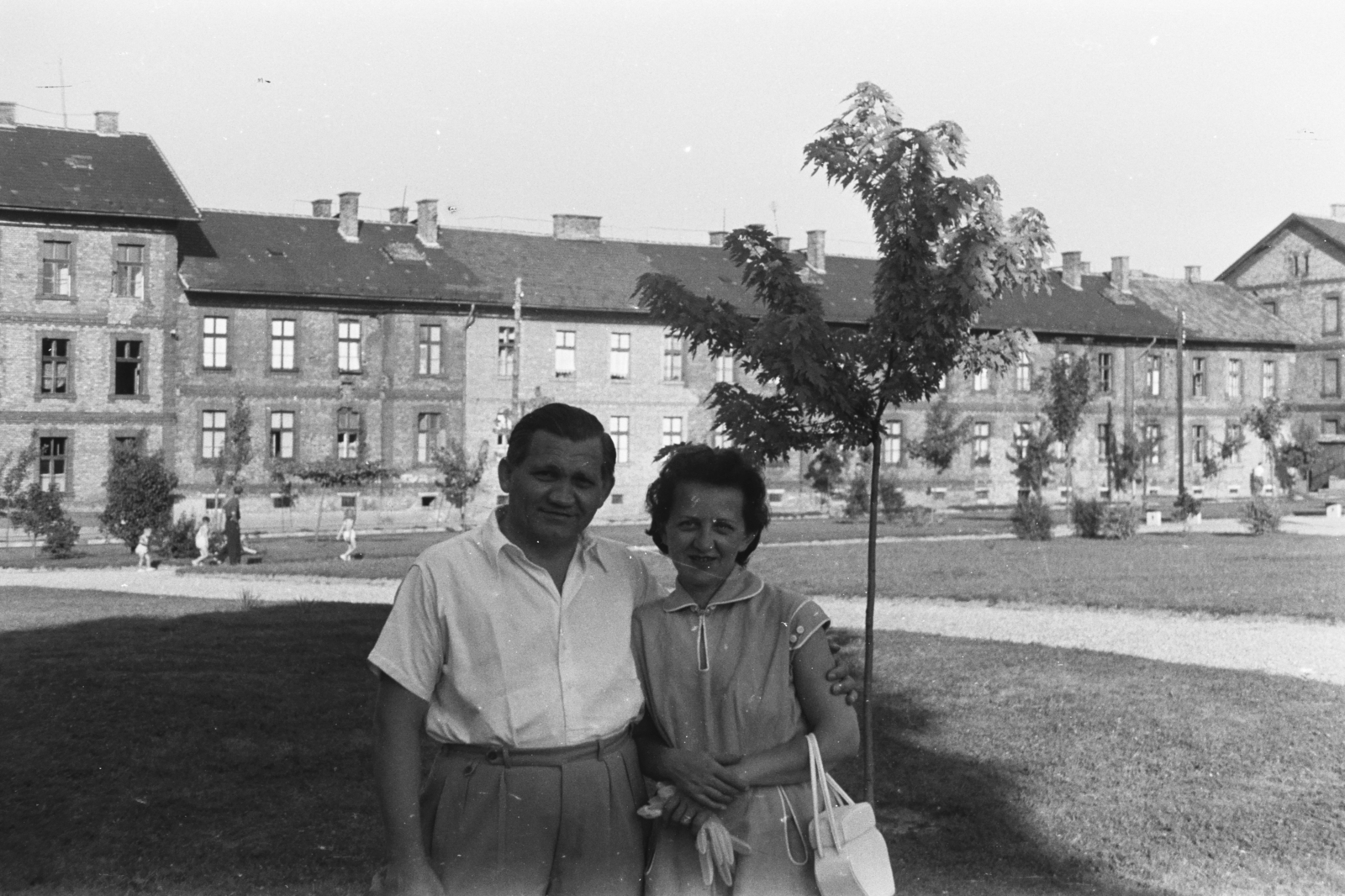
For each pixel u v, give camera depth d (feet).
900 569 88.17
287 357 172.96
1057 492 225.15
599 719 14.14
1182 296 254.88
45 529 120.78
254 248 175.94
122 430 159.63
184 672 43.27
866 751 28.99
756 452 30.07
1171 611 64.08
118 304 159.84
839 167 29.37
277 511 169.48
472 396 183.01
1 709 36.73
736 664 14.49
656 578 15.37
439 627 13.88
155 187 162.81
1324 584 75.25
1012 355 30.83
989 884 24.81
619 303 191.31
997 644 52.44
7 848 25.89
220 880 24.30
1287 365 256.73
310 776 31.45
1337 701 40.52
